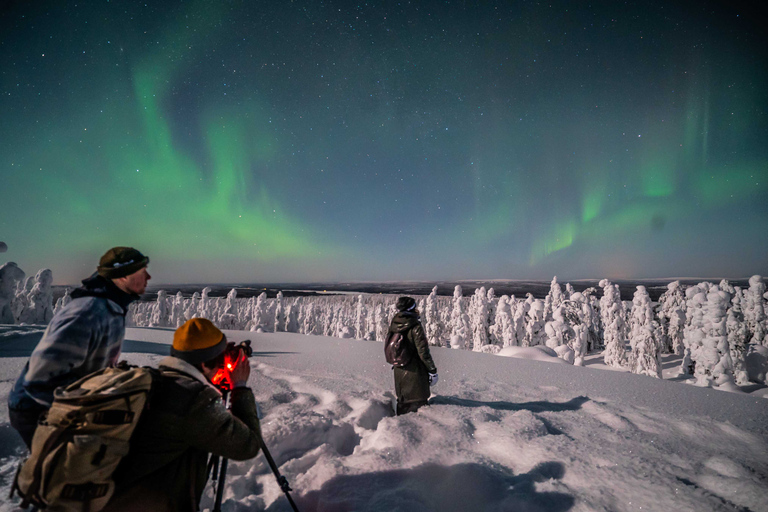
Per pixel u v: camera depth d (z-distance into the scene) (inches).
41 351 57.1
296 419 133.2
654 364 887.7
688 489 91.8
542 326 1151.6
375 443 122.4
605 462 107.6
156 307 1963.6
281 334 418.9
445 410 147.5
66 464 45.8
